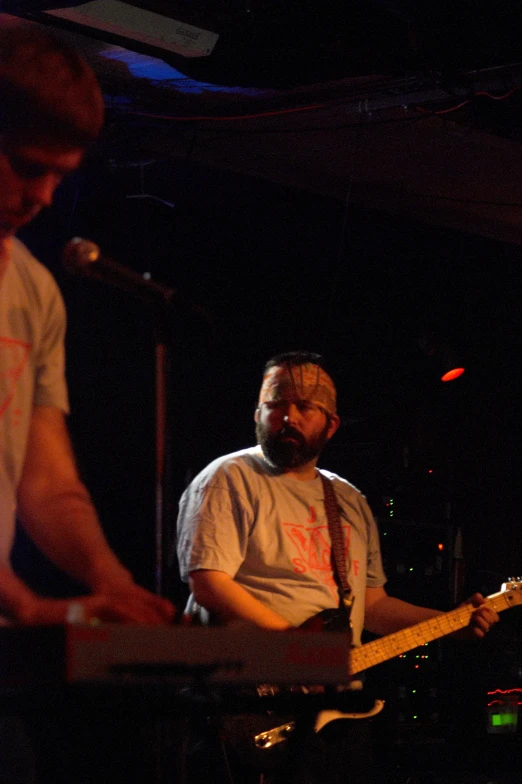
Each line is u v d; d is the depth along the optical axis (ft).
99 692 4.31
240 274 19.83
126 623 4.29
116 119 14.94
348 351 21.02
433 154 18.15
